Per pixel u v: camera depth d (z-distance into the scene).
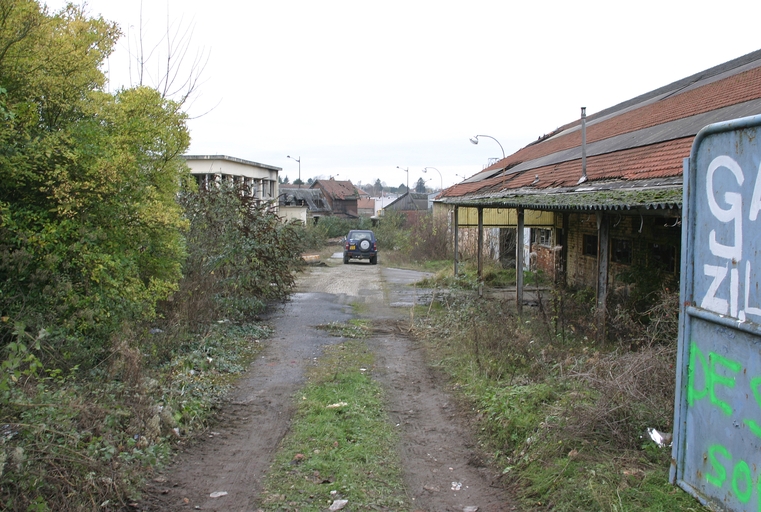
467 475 4.56
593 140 17.56
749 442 2.79
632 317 8.43
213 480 4.34
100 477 3.78
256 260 11.62
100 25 6.73
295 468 4.57
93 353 5.62
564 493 3.90
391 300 14.70
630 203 7.07
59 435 3.91
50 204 5.31
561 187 13.38
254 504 3.97
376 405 6.17
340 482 4.32
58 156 5.35
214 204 11.16
